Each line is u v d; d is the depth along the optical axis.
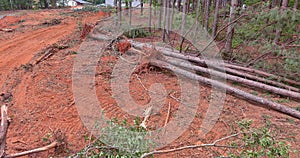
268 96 4.20
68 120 3.21
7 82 4.42
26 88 4.15
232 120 3.35
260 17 4.61
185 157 2.56
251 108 3.74
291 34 4.86
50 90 4.08
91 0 30.48
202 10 9.09
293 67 4.49
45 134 2.89
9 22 11.65
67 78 4.59
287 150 2.08
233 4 5.35
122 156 1.85
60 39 7.87
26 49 6.66
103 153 1.96
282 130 3.11
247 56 5.49
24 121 3.17
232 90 4.12
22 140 2.77
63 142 2.56
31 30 9.62
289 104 3.90
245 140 2.16
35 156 2.47
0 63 5.47
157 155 2.56
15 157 2.18
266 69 4.99
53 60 5.68
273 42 4.76
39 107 3.53
